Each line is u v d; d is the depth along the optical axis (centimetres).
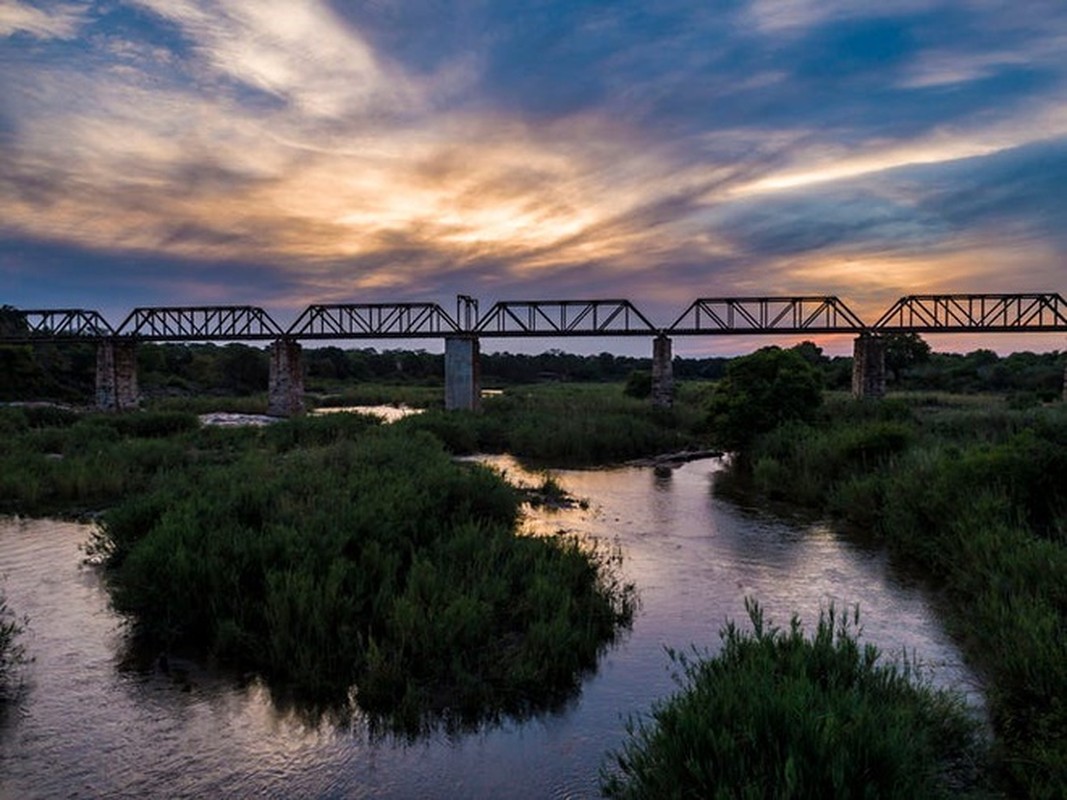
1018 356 8569
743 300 5591
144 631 838
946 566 1107
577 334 5734
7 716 652
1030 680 632
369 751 597
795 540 1382
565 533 1430
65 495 1711
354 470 1539
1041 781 505
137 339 5969
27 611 923
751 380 2673
